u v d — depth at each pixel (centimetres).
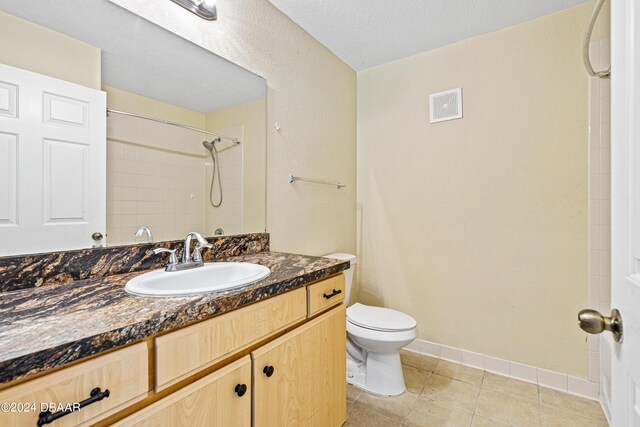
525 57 183
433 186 216
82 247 102
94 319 67
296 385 110
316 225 207
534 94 181
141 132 118
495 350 194
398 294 232
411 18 181
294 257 149
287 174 183
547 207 178
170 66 127
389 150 235
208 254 141
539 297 181
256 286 94
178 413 74
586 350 169
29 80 92
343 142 235
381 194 239
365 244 247
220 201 147
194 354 77
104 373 61
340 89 230
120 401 63
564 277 174
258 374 95
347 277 207
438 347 214
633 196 49
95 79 106
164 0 125
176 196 130
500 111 191
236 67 153
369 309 194
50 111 96
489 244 196
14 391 51
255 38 162
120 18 112
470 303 203
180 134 131
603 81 163
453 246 208
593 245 166
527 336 185
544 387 178
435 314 216
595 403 162
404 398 168
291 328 111
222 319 85
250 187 162
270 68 171
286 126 182
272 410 100
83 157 103
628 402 52
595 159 165
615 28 56
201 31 137
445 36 199
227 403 86
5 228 87
